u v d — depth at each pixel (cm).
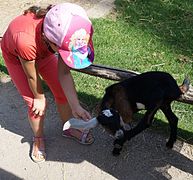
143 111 134
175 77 150
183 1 196
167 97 111
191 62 158
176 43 169
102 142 128
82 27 94
